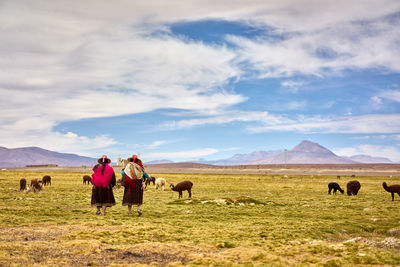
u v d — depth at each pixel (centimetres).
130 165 1521
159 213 1695
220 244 955
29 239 954
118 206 1967
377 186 4722
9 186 3534
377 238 1161
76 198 2356
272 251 893
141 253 856
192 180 6388
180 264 757
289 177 8938
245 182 5766
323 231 1254
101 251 855
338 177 8212
